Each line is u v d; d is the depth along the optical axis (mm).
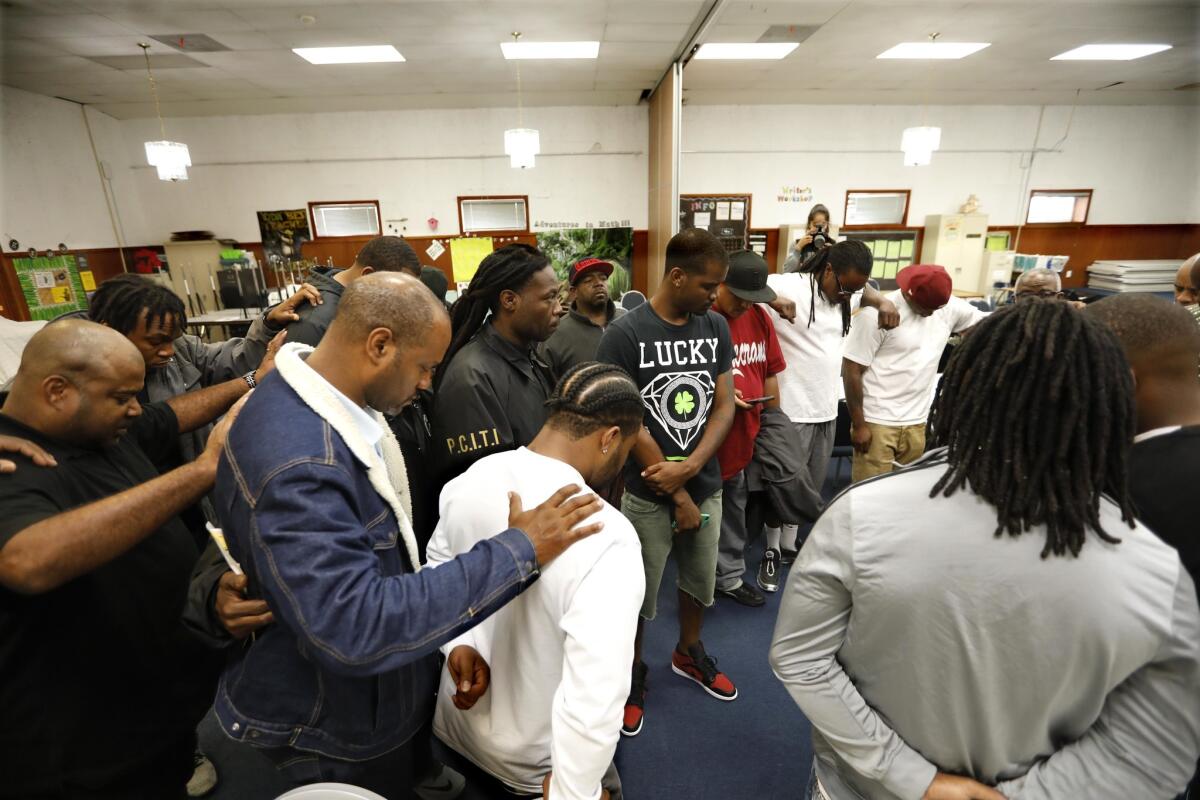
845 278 2154
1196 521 802
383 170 7082
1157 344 858
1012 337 585
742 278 1892
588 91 6426
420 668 1004
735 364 1942
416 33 4516
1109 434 559
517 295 1374
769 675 1930
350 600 676
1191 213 7754
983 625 587
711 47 5098
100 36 4309
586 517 811
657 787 1544
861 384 2346
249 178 6980
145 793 1080
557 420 905
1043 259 6922
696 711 1786
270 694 883
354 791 835
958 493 612
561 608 792
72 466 985
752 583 2459
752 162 7277
